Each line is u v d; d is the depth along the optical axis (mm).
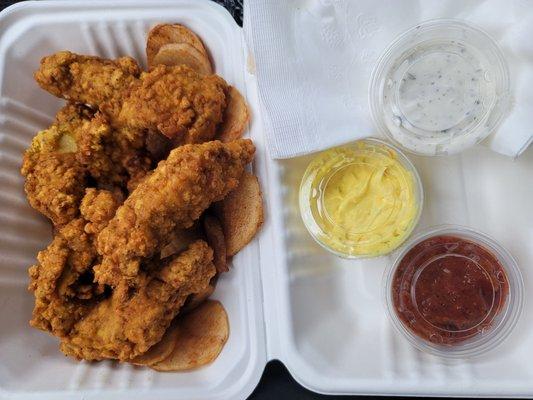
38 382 228
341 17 243
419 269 244
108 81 246
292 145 242
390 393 222
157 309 220
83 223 236
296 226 249
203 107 242
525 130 232
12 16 261
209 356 233
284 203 245
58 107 283
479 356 230
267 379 233
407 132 246
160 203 212
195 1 262
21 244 252
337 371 226
